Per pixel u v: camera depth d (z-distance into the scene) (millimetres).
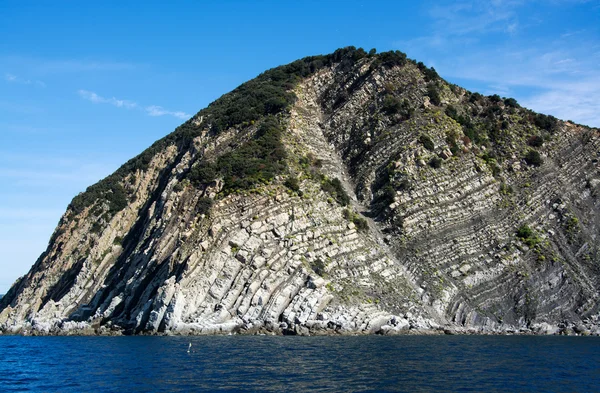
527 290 72875
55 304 84812
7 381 38531
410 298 70625
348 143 101062
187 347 52031
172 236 77125
